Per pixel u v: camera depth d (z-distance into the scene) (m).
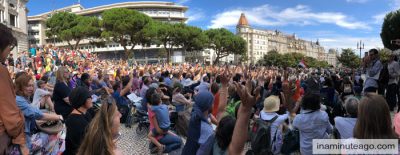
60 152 5.00
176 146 6.79
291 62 100.38
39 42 106.12
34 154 4.68
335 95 8.66
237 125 2.82
